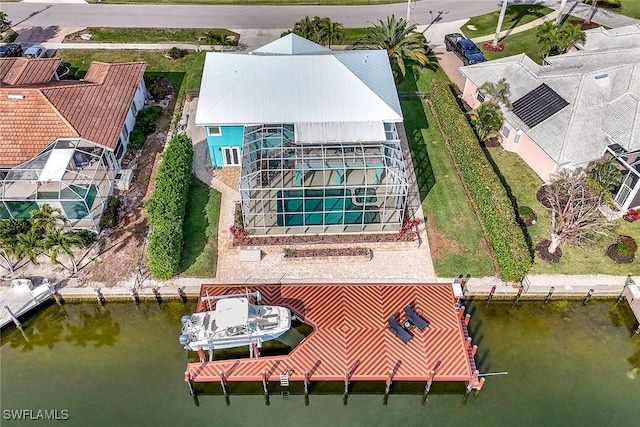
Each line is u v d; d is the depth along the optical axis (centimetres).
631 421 2998
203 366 3072
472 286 3544
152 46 5694
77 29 5941
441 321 3303
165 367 3212
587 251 3747
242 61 4344
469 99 4997
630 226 3919
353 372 3047
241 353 3231
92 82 4462
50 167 3653
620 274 3622
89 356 3275
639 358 3309
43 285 3419
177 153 4112
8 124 3916
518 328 3431
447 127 4631
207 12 6309
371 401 3138
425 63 5197
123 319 3447
